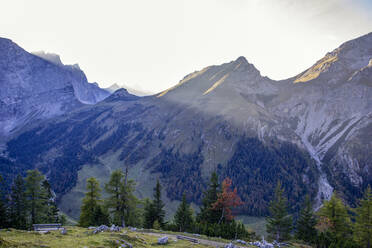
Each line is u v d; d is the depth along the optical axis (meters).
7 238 21.53
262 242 38.09
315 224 59.56
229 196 53.69
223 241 37.03
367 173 181.12
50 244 20.59
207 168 197.12
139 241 27.86
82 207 53.41
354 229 51.66
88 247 20.61
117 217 49.38
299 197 153.12
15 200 53.56
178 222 58.38
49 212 66.75
